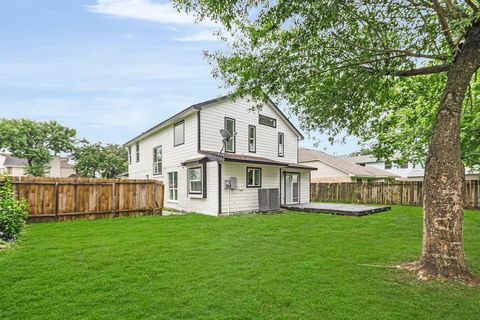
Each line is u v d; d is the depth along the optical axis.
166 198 15.70
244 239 6.77
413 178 28.45
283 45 5.00
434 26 4.86
